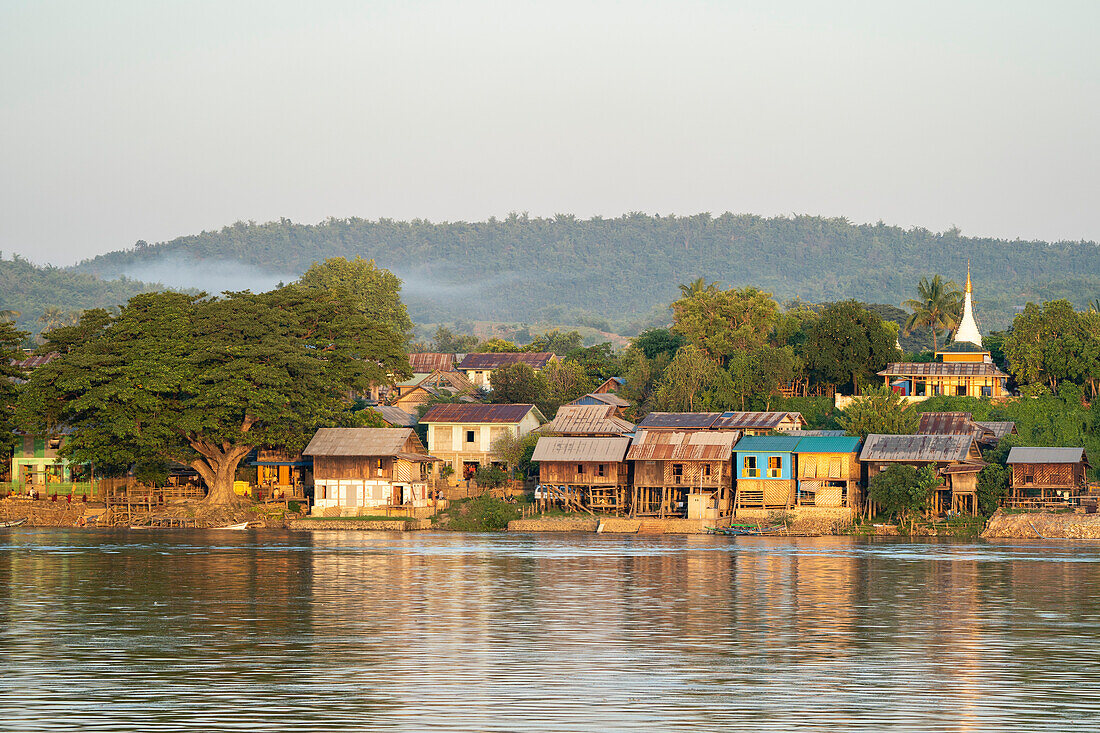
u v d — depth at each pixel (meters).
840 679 112.62
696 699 103.50
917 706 101.31
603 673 115.19
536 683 110.25
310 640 134.50
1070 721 96.25
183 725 94.00
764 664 120.44
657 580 195.88
